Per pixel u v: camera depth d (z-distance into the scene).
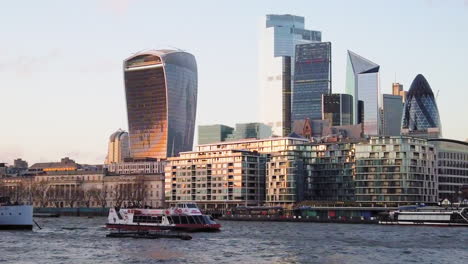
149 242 185.25
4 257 150.12
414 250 164.38
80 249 166.38
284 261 142.62
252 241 188.88
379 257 150.00
